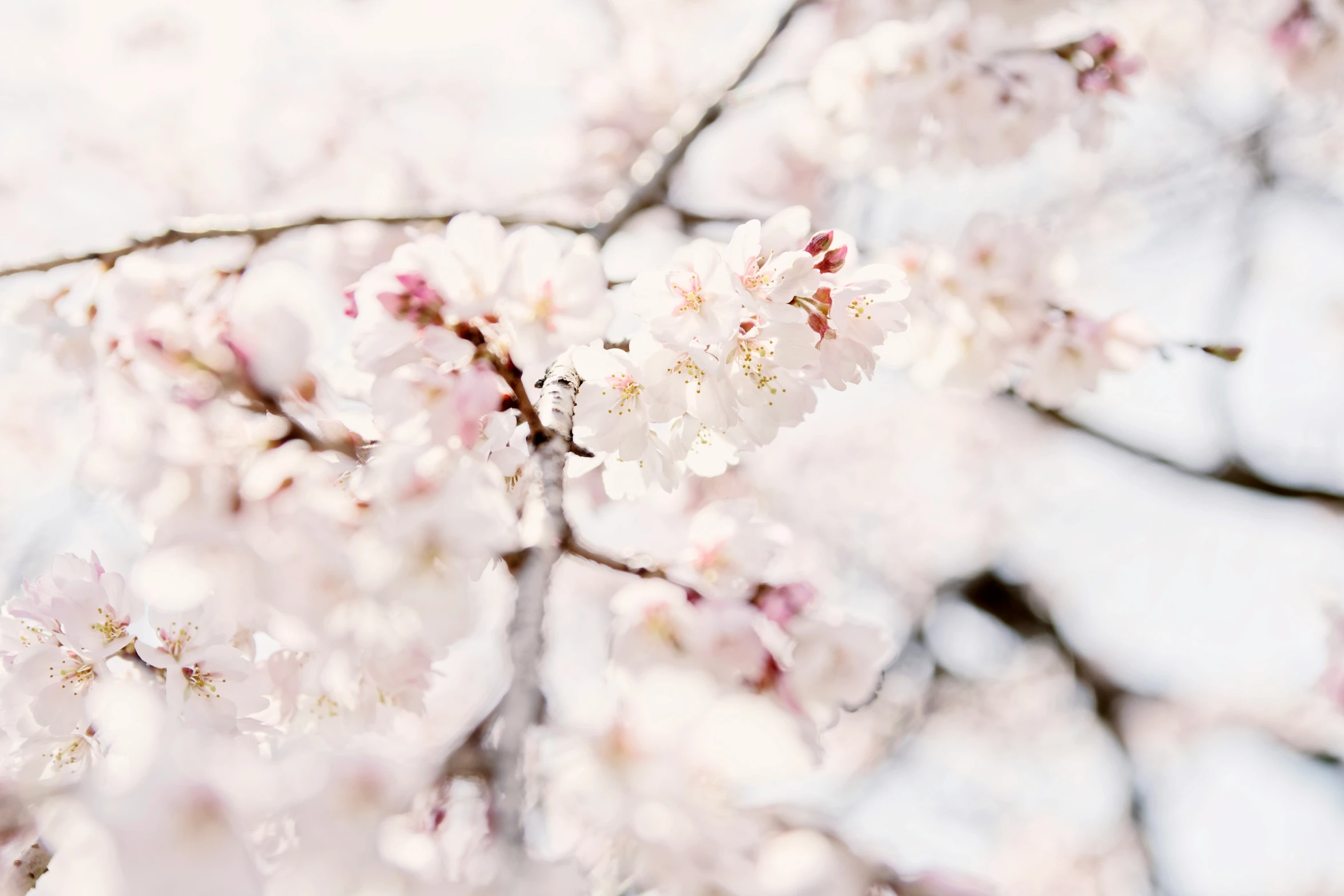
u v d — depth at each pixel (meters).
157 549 0.78
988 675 2.38
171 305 0.81
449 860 0.73
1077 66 1.07
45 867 0.76
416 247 0.79
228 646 0.78
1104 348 1.05
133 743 0.74
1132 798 2.26
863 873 0.81
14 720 0.78
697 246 0.78
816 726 0.80
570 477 0.82
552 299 0.80
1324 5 1.23
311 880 0.73
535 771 0.75
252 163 2.07
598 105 1.91
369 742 0.79
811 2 1.15
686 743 0.77
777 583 0.81
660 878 0.78
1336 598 1.20
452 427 0.78
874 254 1.06
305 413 0.79
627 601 0.79
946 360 1.06
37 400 1.55
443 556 0.78
